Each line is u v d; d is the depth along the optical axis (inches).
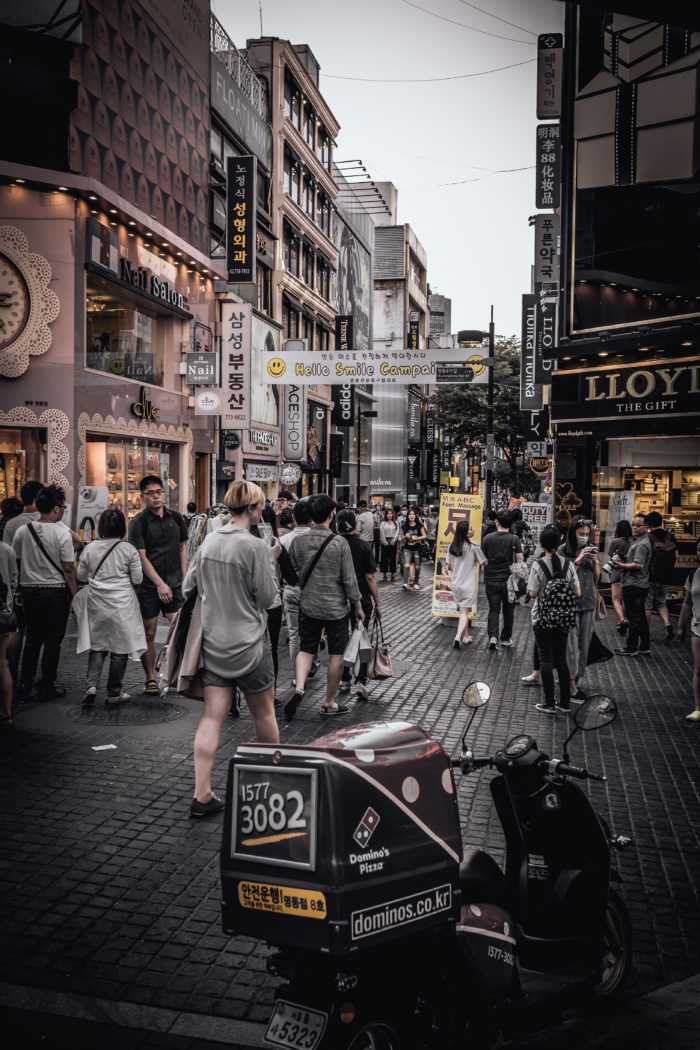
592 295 682.8
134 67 725.3
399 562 1054.4
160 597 316.8
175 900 167.3
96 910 162.7
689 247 605.3
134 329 768.9
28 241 607.5
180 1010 132.3
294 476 1197.1
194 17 869.2
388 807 105.7
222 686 207.5
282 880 102.7
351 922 99.5
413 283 2854.3
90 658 310.8
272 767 105.2
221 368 925.8
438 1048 112.8
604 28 663.1
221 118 967.6
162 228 763.4
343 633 306.0
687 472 685.9
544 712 324.5
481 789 234.8
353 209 1841.8
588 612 353.1
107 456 701.9
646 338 636.1
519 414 1582.2
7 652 323.6
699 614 313.0
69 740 265.7
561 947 134.3
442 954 114.4
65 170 617.3
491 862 136.9
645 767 261.1
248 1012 132.2
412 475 2458.2
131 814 208.7
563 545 364.2
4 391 606.2
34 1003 133.5
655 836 207.9
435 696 346.9
